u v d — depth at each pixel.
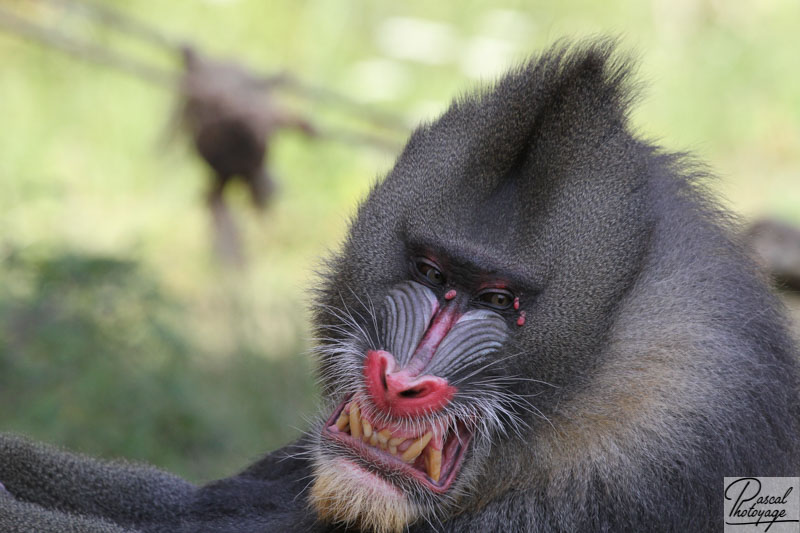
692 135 28.08
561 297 8.59
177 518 10.56
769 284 9.36
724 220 9.29
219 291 19.25
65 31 25.17
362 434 8.77
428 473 8.76
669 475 8.57
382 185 9.34
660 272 8.80
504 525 8.95
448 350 8.63
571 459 8.75
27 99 25.31
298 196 23.39
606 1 31.50
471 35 29.97
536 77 8.89
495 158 8.78
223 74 16.61
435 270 8.86
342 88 27.30
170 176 23.81
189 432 15.70
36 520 9.03
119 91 25.64
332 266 9.85
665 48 30.17
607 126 8.78
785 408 8.87
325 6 28.80
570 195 8.62
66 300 16.36
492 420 8.65
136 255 18.81
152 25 26.73
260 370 17.58
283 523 9.72
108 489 10.56
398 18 29.89
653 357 8.64
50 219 21.39
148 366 16.20
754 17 31.52
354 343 9.08
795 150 28.22
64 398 15.27
